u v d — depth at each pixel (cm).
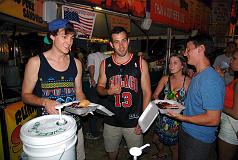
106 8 346
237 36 916
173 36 831
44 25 336
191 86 211
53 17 310
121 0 376
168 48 601
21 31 450
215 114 184
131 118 263
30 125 154
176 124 296
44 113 209
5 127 266
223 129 243
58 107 172
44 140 130
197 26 777
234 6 913
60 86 210
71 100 217
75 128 151
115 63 261
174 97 300
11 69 346
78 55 631
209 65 203
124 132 270
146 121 218
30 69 199
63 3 312
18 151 291
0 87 268
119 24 453
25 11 276
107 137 279
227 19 919
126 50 248
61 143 136
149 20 451
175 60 296
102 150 414
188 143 213
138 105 263
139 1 425
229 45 526
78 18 362
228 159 247
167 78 325
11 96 302
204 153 209
